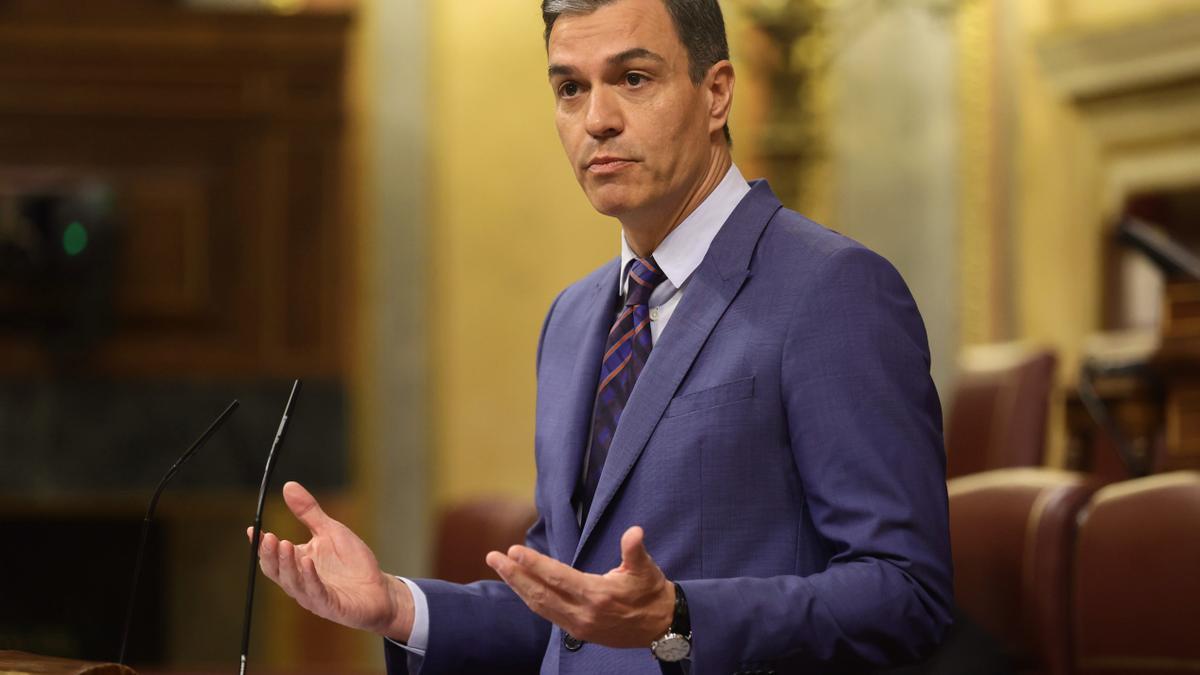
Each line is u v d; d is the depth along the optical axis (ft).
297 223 82.12
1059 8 78.48
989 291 80.02
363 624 22.58
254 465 81.20
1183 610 28.19
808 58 77.66
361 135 82.64
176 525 85.25
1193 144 73.46
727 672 20.06
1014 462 51.65
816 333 22.08
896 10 81.87
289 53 81.66
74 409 80.38
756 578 21.13
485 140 82.79
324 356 82.12
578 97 23.34
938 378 80.84
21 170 80.28
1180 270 49.52
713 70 23.68
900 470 21.31
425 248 82.48
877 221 81.15
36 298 79.30
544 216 82.69
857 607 20.49
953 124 80.94
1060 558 30.30
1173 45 72.95
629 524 22.48
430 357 82.53
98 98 80.64
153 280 81.25
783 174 78.38
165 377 81.10
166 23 80.53
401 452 82.07
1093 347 55.83
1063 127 78.54
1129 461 46.70
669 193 23.31
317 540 22.65
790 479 22.22
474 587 24.76
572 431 24.38
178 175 81.56
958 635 28.86
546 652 24.12
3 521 86.99
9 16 79.82
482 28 82.94
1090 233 77.30
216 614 84.89
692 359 22.84
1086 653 29.89
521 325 82.64
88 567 87.10
